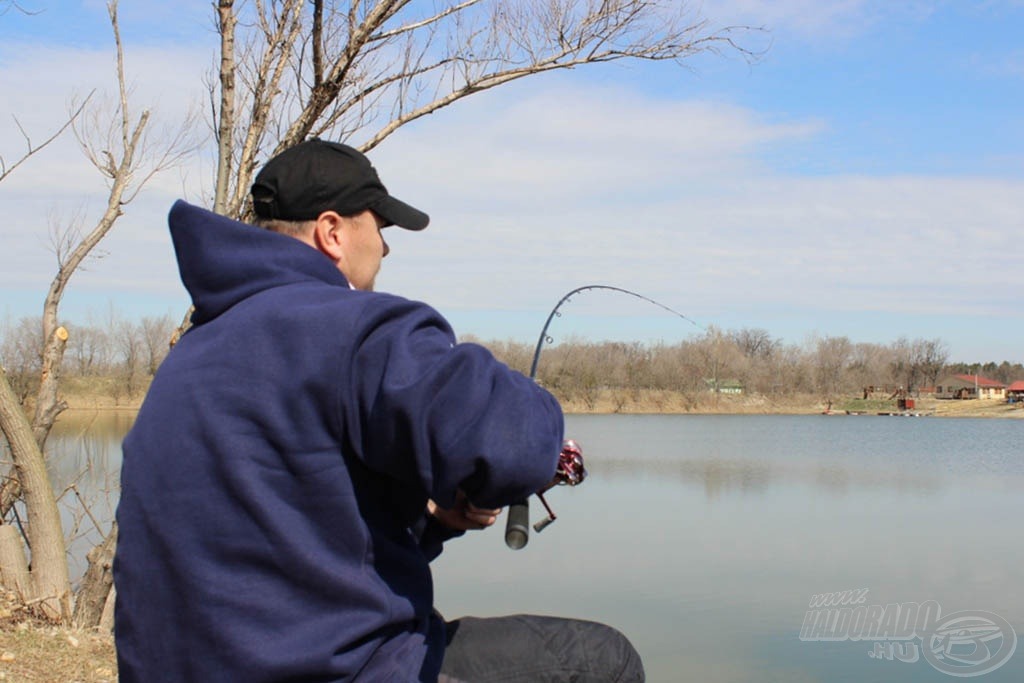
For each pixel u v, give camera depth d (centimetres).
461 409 125
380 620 129
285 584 126
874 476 2231
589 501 1642
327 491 128
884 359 8356
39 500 584
